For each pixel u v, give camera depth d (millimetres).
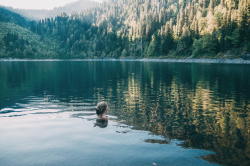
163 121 5840
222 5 126625
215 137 4375
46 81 18797
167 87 15008
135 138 3967
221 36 93125
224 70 33531
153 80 19719
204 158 3158
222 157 3225
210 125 5523
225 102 9516
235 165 2955
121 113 6918
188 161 3010
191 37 116812
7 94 11562
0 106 8109
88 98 10398
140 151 3307
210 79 20312
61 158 2967
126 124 5164
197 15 140000
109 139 3840
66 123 5074
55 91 12828
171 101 9727
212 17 111938
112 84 16719
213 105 8805
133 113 6973
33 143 3588
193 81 18750
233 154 3377
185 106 8539
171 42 134500
